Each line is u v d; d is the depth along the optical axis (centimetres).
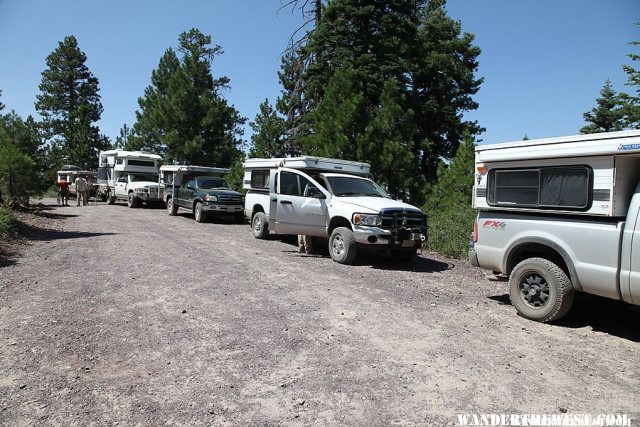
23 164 1923
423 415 357
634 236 510
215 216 1839
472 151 1538
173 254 1032
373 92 1867
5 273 804
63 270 842
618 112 1697
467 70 2636
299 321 575
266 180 1366
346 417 352
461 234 1159
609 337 547
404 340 517
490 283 832
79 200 2642
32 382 400
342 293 720
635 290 508
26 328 530
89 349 473
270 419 347
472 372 436
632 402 385
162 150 3244
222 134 2877
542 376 431
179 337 512
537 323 596
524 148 617
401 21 1992
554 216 593
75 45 5638
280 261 984
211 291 711
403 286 786
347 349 486
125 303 637
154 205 2655
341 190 1053
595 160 545
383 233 922
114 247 1111
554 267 586
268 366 441
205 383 404
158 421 342
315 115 1709
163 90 3366
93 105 5678
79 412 353
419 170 2000
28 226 1416
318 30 1994
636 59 1579
